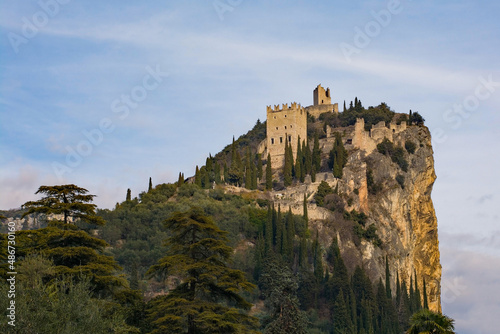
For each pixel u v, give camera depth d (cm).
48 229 7538
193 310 6969
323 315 15838
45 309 5488
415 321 6122
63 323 5512
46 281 6925
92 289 6706
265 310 14850
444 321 6072
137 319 7638
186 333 7112
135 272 14912
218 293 7506
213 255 7488
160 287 16062
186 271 7406
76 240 7681
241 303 7519
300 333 8762
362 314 15538
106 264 7525
